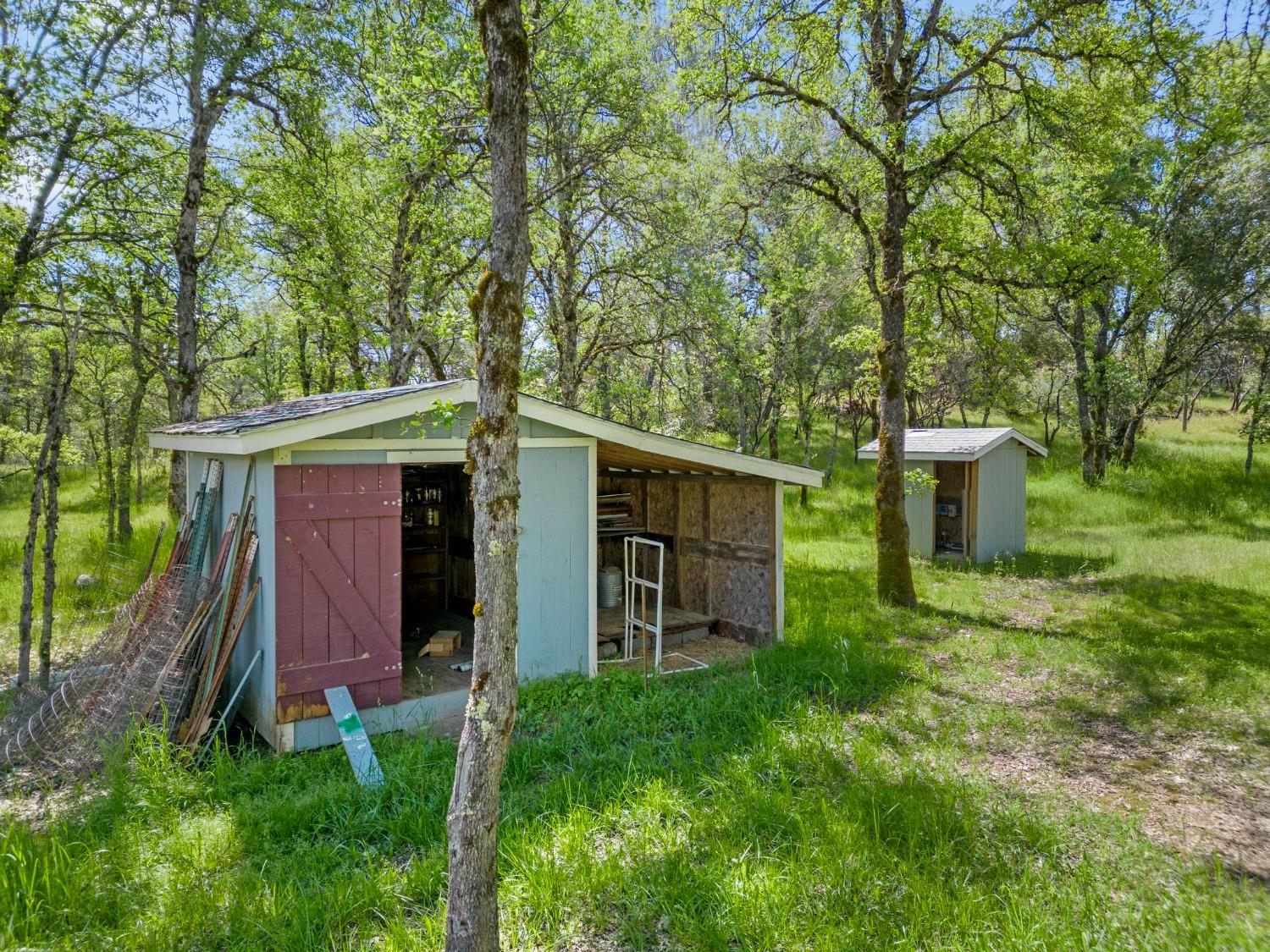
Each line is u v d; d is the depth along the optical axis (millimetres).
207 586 6621
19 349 15180
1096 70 10320
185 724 5812
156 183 11703
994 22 10234
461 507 10250
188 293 11656
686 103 11336
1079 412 21984
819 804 4727
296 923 3570
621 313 16500
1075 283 10453
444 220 13641
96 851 4059
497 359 2871
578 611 7793
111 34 10367
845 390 23438
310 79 11555
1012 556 14375
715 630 9914
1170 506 17844
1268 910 3588
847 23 10992
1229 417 33281
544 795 4918
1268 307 22125
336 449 6211
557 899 3809
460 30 9773
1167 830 4504
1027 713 6520
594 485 7898
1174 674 7281
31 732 5953
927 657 8250
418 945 3373
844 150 11414
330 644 6215
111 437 18172
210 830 4410
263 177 12914
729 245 14016
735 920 3596
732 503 9633
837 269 15773
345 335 14547
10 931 3340
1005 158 10648
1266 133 9398
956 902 3684
